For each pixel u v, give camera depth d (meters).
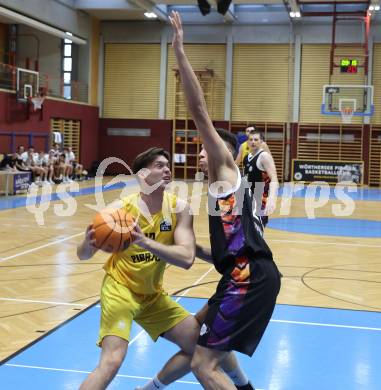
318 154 25.84
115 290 3.25
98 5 24.80
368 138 25.34
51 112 23.23
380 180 25.36
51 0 23.09
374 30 25.09
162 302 3.38
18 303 6.07
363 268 8.31
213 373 2.99
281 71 25.98
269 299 3.03
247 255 3.06
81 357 4.50
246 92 26.36
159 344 4.87
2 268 7.84
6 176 17.30
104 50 27.41
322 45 25.52
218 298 3.05
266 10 25.83
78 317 5.58
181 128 26.81
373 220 14.02
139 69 27.11
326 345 4.91
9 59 25.09
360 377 4.21
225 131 3.36
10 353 4.54
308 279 7.53
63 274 7.52
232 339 2.96
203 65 26.58
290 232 11.86
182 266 3.15
